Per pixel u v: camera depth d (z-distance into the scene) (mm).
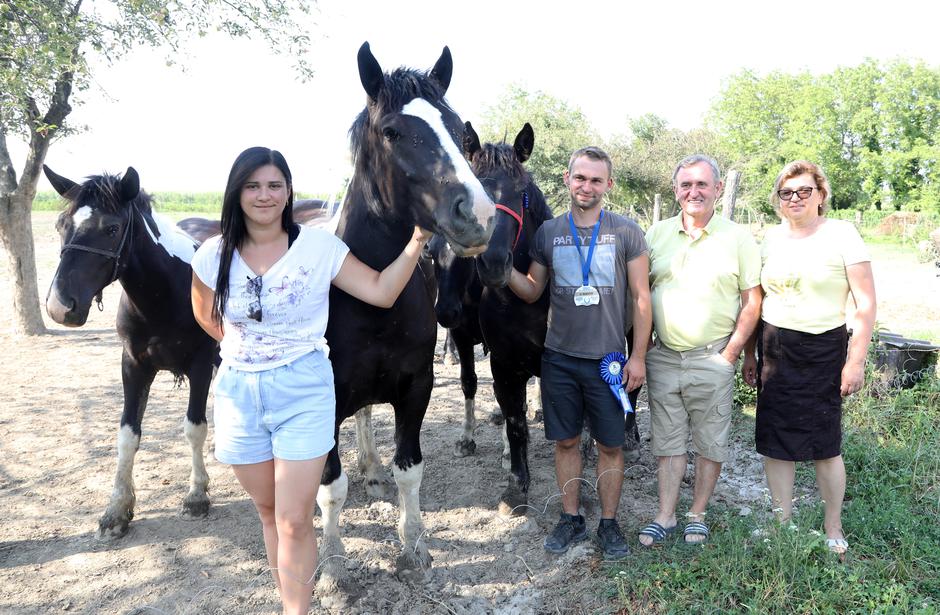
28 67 5586
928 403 4672
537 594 2848
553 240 3018
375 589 2900
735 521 3043
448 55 2547
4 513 3678
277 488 2184
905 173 39844
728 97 45594
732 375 3035
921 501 3422
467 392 4508
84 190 3121
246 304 2156
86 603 2859
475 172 3068
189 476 4168
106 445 4719
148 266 3285
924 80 40062
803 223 2934
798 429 2895
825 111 41781
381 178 2379
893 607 2420
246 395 2180
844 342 2871
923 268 15617
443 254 3861
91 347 7922
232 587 2973
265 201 2107
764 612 2469
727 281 2938
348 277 2348
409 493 2965
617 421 2998
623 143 28203
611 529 3070
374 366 2693
